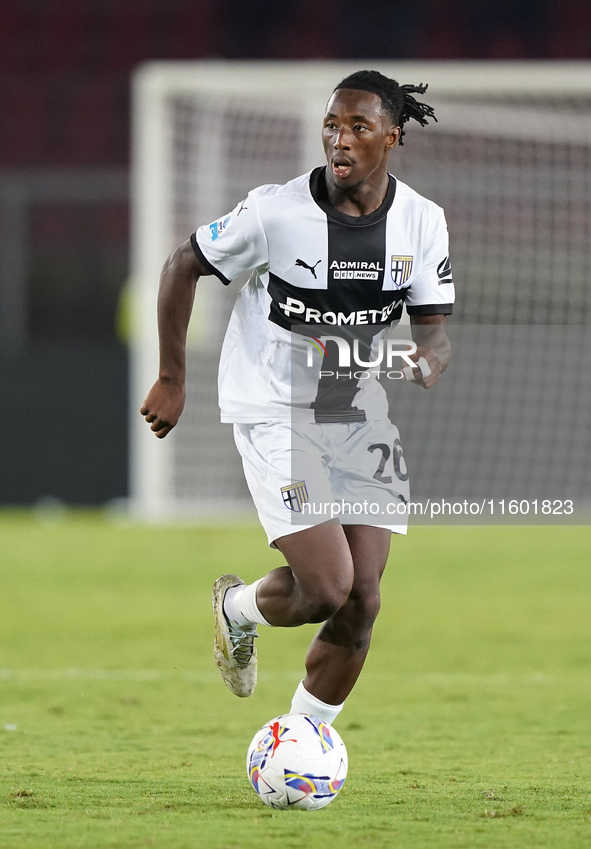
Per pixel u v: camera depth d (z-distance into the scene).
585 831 10.95
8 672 21.58
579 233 47.91
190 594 31.17
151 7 76.75
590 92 39.59
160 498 44.88
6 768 13.96
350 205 12.76
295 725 12.18
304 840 10.55
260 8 76.56
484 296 48.28
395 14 75.94
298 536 12.38
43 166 74.81
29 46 76.81
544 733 16.52
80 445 49.12
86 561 36.59
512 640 25.28
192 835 10.74
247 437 13.45
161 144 41.50
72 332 57.09
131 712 18.03
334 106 12.44
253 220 12.71
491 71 38.22
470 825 11.19
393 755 15.04
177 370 13.30
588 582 33.19
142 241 41.59
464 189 49.00
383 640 25.28
